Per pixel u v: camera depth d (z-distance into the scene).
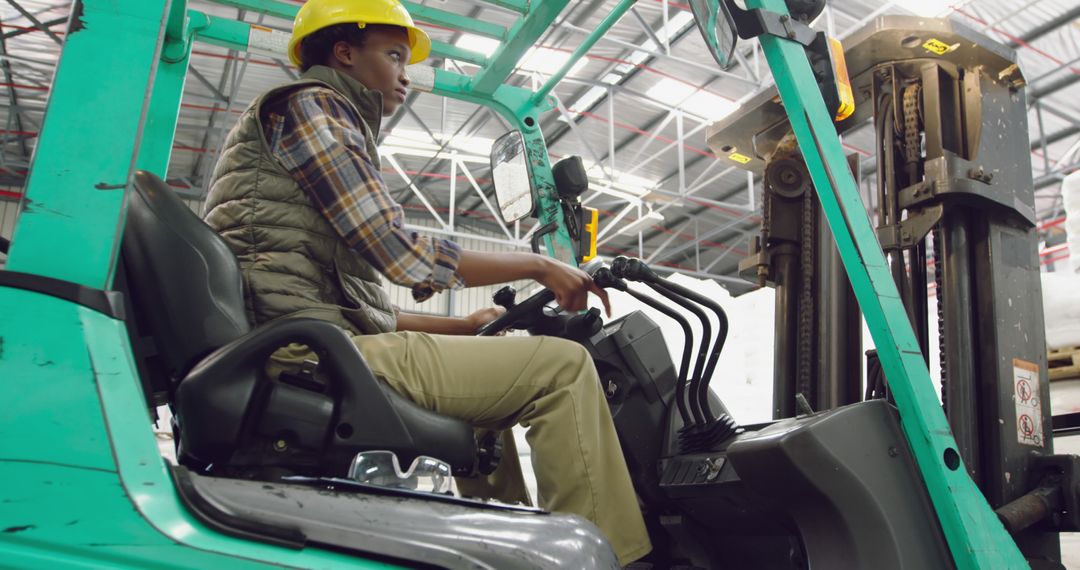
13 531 0.76
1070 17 7.61
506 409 1.39
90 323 0.84
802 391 2.07
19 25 8.07
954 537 1.32
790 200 2.20
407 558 0.91
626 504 1.35
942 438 1.35
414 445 1.19
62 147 0.89
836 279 2.07
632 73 9.04
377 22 1.59
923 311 1.99
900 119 1.96
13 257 0.85
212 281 1.19
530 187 2.55
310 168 1.32
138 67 0.93
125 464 0.81
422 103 9.31
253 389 1.11
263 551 0.85
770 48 1.50
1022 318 1.87
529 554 0.95
